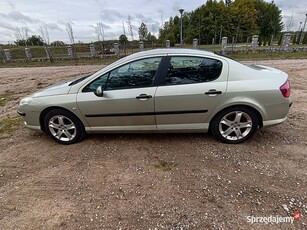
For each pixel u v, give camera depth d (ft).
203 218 6.70
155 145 11.03
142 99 10.09
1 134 13.23
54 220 6.89
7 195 8.13
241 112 10.21
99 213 7.09
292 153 9.88
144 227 6.49
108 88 10.50
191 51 10.28
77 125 11.25
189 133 11.71
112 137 12.05
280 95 9.76
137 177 8.73
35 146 11.62
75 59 67.46
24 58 78.59
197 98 9.95
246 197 7.45
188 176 8.65
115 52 73.31
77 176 8.99
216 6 164.55
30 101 11.37
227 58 10.16
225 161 9.50
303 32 104.53
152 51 10.59
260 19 178.60
